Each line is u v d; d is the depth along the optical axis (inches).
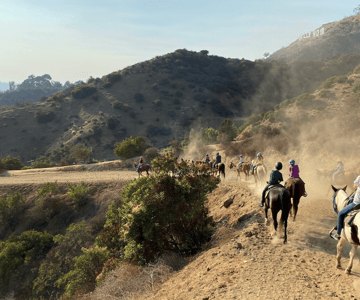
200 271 319.3
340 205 286.4
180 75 6963.6
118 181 1284.4
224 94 6476.4
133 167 1611.7
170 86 6555.1
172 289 305.1
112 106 5723.4
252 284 246.2
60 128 5492.1
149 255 455.8
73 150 2269.9
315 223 393.1
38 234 1052.5
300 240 340.8
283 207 314.5
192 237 486.6
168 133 5206.7
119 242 614.9
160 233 469.7
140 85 6525.6
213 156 1395.2
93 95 6186.0
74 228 971.3
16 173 1775.3
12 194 1336.1
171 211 478.3
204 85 6707.7
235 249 335.9
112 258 573.0
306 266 273.4
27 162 4840.1
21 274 953.5
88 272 606.9
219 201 709.3
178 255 460.1
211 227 515.8
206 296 242.7
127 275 425.7
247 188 695.7
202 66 7736.2
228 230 446.9
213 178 597.0
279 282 243.9
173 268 409.4
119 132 5024.6
